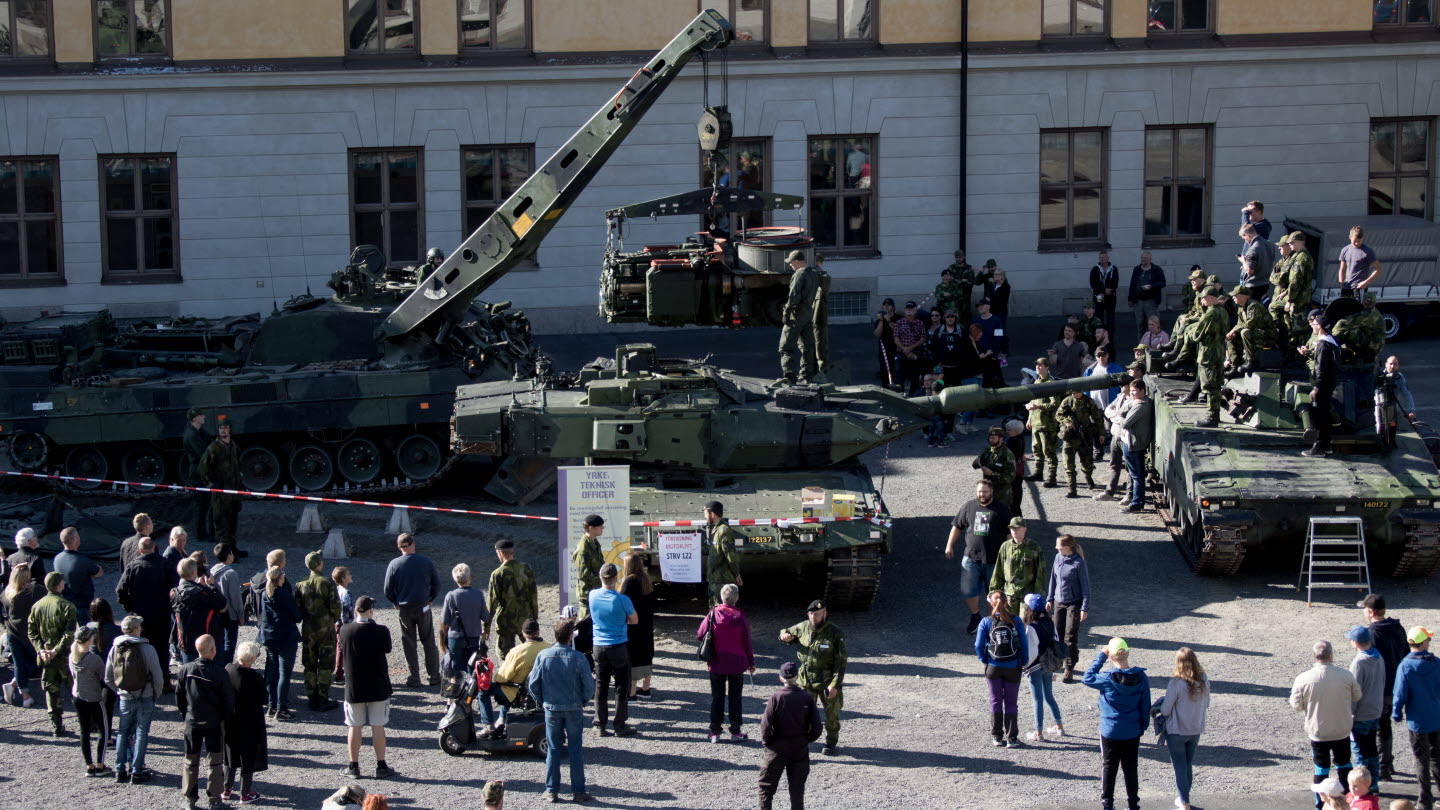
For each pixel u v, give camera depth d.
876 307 34.56
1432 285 29.80
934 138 33.97
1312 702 12.72
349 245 33.66
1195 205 34.78
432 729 14.84
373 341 23.06
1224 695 15.23
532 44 33.34
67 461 22.64
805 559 17.20
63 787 13.59
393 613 17.97
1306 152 34.38
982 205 34.25
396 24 33.12
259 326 23.91
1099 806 12.84
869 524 17.06
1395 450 18.83
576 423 18.45
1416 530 17.77
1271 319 20.02
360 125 33.16
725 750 14.16
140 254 33.47
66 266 33.12
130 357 23.34
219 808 12.91
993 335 26.56
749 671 14.73
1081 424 22.02
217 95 32.88
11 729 15.10
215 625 15.06
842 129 33.81
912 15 33.56
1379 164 34.75
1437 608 17.58
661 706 15.30
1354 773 10.95
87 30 32.62
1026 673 14.29
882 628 17.38
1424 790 12.81
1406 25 34.28
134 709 13.63
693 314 23.05
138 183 33.22
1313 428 18.81
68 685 16.20
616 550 16.80
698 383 18.77
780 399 18.69
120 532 20.95
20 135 32.59
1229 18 33.84
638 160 33.75
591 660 14.93
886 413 18.97
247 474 22.59
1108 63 33.72
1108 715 12.51
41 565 16.38
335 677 16.17
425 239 33.75
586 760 13.97
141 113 32.78
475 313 24.11
